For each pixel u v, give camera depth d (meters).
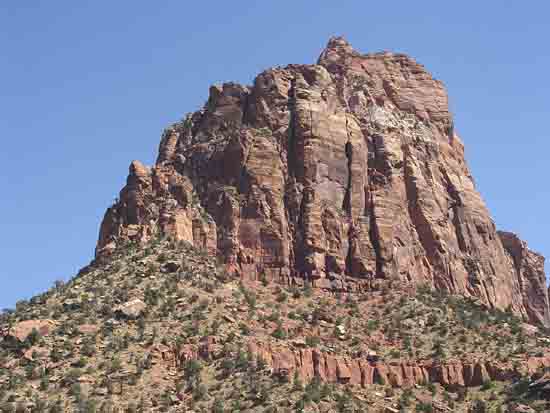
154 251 144.12
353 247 152.75
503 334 139.50
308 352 127.06
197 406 113.69
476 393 126.12
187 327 126.38
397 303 144.88
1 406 109.88
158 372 118.94
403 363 129.75
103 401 112.44
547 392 121.50
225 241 150.62
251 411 113.06
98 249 154.75
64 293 136.38
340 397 119.44
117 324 126.69
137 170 159.12
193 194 157.88
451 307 147.00
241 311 134.25
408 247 157.12
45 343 123.06
